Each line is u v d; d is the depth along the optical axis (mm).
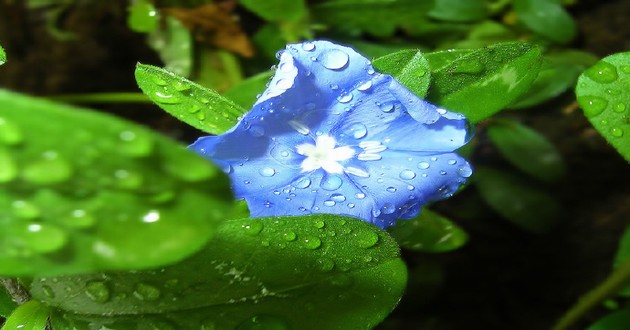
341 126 98
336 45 94
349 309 94
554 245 165
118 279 93
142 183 68
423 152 98
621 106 105
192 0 154
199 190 69
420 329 160
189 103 100
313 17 153
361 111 98
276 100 94
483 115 103
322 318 93
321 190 97
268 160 97
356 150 99
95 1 190
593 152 171
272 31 160
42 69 186
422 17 159
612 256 161
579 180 169
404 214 99
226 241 93
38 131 63
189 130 177
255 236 93
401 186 97
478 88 103
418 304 161
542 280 163
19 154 65
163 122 178
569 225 166
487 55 103
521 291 163
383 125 99
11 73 185
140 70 100
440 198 99
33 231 71
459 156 98
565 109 176
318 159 98
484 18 165
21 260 72
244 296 93
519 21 166
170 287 93
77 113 62
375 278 94
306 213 95
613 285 134
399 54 99
